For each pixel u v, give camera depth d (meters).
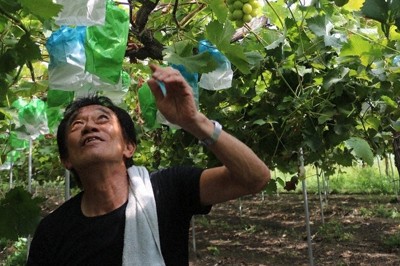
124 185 1.60
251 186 1.48
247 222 10.32
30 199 1.96
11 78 2.36
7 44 1.90
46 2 1.50
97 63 1.99
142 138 4.91
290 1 2.59
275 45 2.74
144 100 2.78
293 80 3.10
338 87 2.91
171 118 1.40
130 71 3.71
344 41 2.57
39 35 2.40
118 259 1.49
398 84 2.74
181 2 2.88
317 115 3.10
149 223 1.49
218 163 3.60
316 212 11.20
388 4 1.41
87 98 1.65
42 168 9.05
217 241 8.58
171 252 1.52
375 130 3.36
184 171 1.60
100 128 1.55
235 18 2.38
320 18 2.59
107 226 1.52
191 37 2.71
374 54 2.38
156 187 1.57
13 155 5.99
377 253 7.36
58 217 1.61
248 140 3.47
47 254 1.58
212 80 2.48
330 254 7.41
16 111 3.61
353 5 2.74
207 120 1.42
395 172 17.31
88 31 1.98
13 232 1.96
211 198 1.56
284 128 3.26
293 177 3.62
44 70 3.54
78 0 1.72
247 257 7.42
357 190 14.99
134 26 2.49
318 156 3.30
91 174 1.55
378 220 9.87
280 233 9.11
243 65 2.18
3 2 1.50
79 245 1.52
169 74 1.35
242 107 3.42
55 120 3.46
